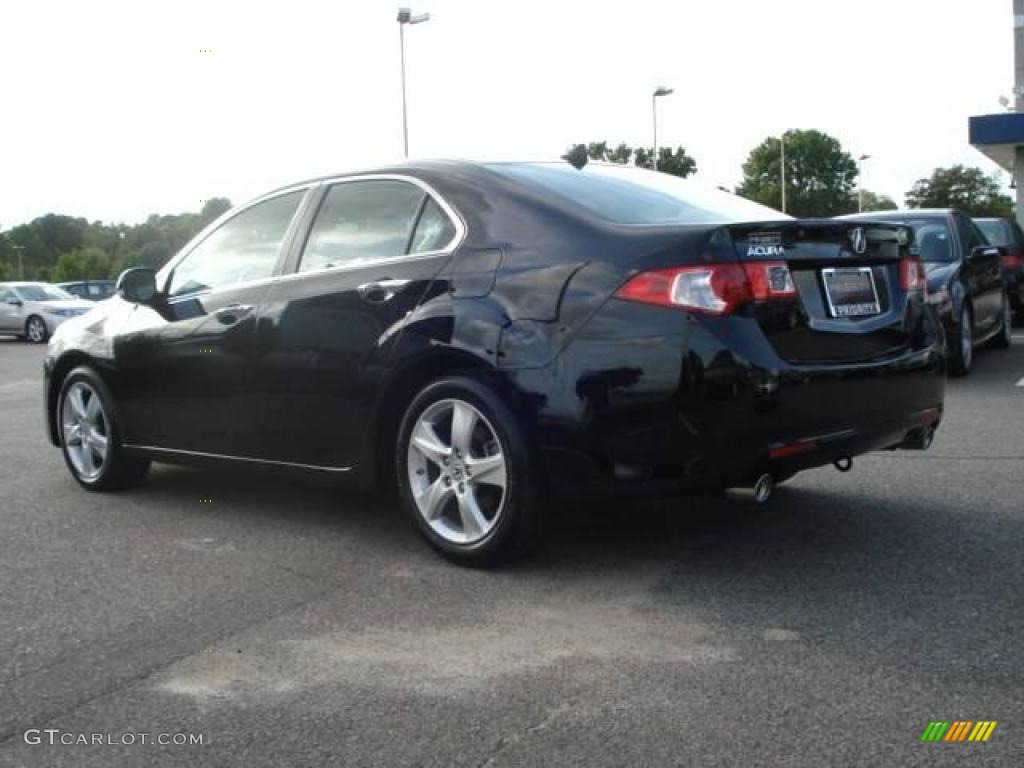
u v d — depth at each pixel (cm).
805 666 331
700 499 542
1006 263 1315
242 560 467
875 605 384
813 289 420
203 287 548
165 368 552
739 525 494
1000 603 382
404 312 449
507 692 320
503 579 427
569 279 408
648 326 389
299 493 593
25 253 12781
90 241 11206
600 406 396
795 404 396
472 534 437
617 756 279
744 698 310
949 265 1012
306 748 290
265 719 309
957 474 587
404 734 296
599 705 309
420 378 455
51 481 648
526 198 437
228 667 348
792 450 397
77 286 3300
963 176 7519
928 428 477
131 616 399
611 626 372
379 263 468
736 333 386
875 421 432
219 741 297
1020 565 425
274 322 497
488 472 426
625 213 430
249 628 383
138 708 319
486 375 424
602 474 400
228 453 531
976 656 335
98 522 541
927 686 314
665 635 362
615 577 424
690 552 454
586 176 472
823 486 567
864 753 276
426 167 475
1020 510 507
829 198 9306
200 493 601
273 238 523
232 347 515
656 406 387
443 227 455
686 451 387
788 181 9350
